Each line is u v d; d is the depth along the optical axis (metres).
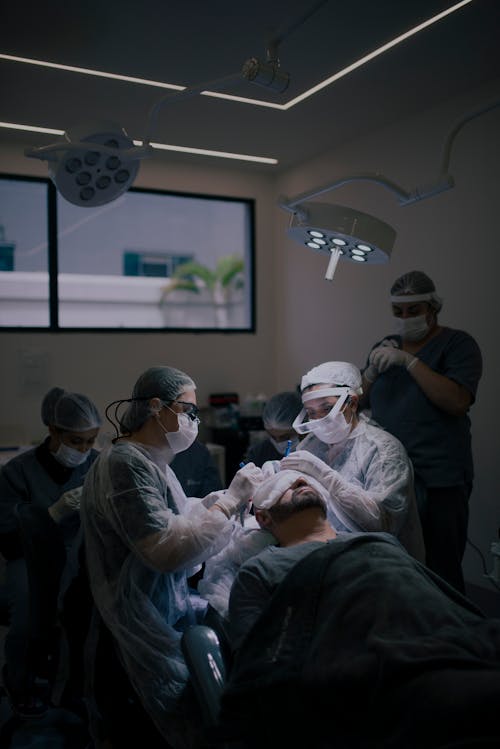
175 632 1.54
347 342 4.04
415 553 1.96
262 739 1.21
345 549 1.36
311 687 1.15
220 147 3.95
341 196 3.97
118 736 1.58
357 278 3.93
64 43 2.53
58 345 4.00
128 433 1.74
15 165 3.83
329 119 3.45
